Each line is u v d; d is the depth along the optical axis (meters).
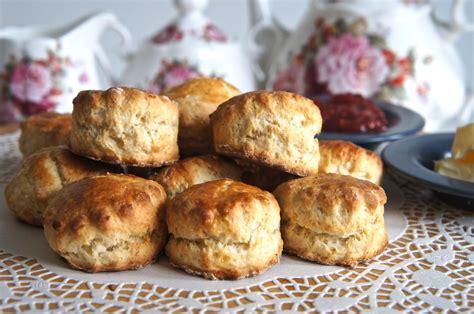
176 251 0.38
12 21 0.98
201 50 0.69
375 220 0.39
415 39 0.65
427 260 0.39
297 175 0.42
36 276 0.37
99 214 0.37
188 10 0.70
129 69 0.72
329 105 0.57
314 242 0.39
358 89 0.66
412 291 0.36
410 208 0.46
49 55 0.64
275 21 0.74
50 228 0.38
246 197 0.37
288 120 0.41
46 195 0.42
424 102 0.66
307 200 0.39
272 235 0.38
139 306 0.34
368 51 0.65
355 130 0.55
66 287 0.36
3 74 0.64
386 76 0.65
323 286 0.36
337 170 0.45
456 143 0.47
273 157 0.41
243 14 1.00
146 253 0.38
